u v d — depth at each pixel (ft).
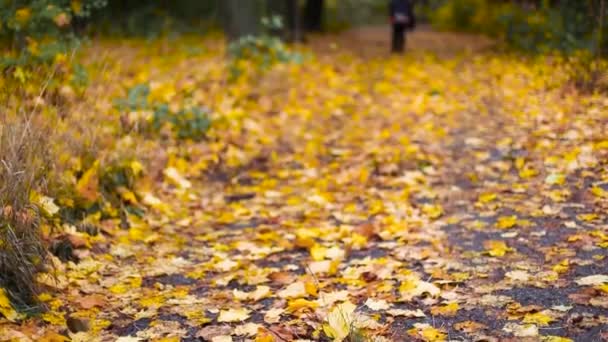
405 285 13.98
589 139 22.56
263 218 19.85
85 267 15.93
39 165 16.67
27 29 20.11
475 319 12.73
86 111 20.49
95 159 19.56
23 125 16.74
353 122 31.14
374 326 12.53
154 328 13.20
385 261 15.52
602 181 19.16
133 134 22.68
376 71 45.44
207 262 16.69
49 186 17.08
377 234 17.39
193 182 23.03
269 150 26.84
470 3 86.79
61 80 19.57
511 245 16.06
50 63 19.57
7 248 14.19
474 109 30.37
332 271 15.28
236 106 32.27
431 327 12.42
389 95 36.60
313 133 29.48
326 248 16.76
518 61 41.09
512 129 26.14
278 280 15.20
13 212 14.73
